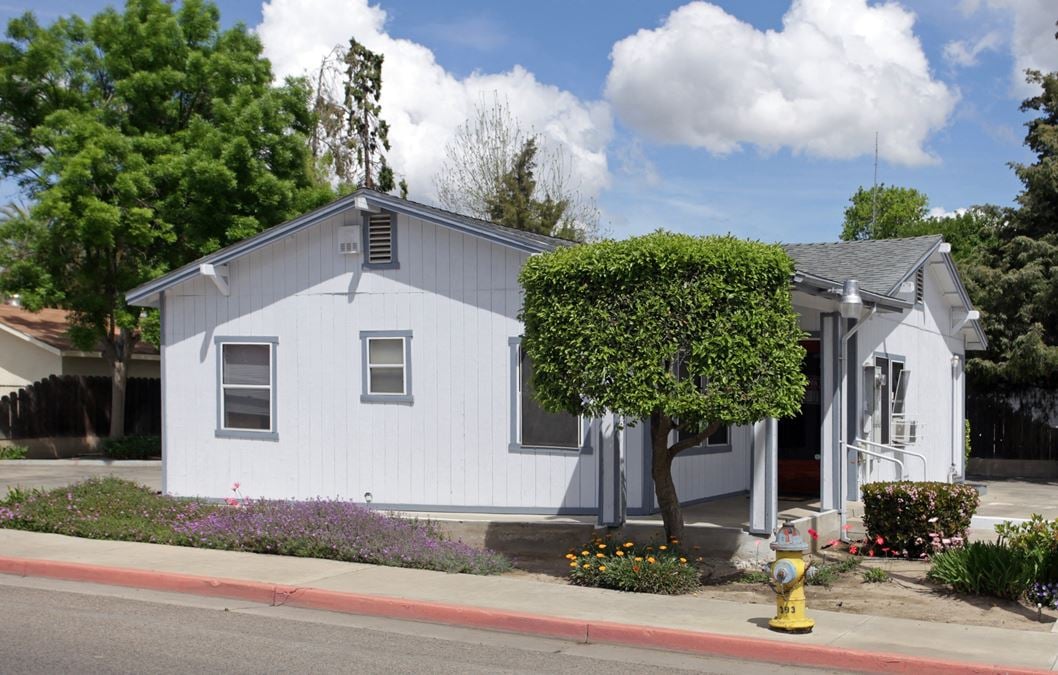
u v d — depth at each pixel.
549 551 12.73
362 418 14.65
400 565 11.42
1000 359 25.42
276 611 9.76
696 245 10.12
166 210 24.92
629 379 10.08
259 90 26.53
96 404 28.66
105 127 25.23
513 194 41.19
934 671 7.65
